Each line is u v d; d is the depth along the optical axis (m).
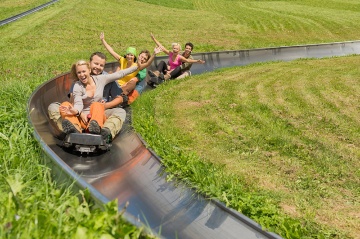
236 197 4.19
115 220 2.67
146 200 4.28
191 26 22.89
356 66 14.28
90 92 5.75
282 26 24.75
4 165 4.04
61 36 16.19
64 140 5.34
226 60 14.02
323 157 5.95
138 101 7.81
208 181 4.38
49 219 2.70
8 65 10.48
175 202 4.21
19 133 4.84
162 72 10.62
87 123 5.46
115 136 5.84
